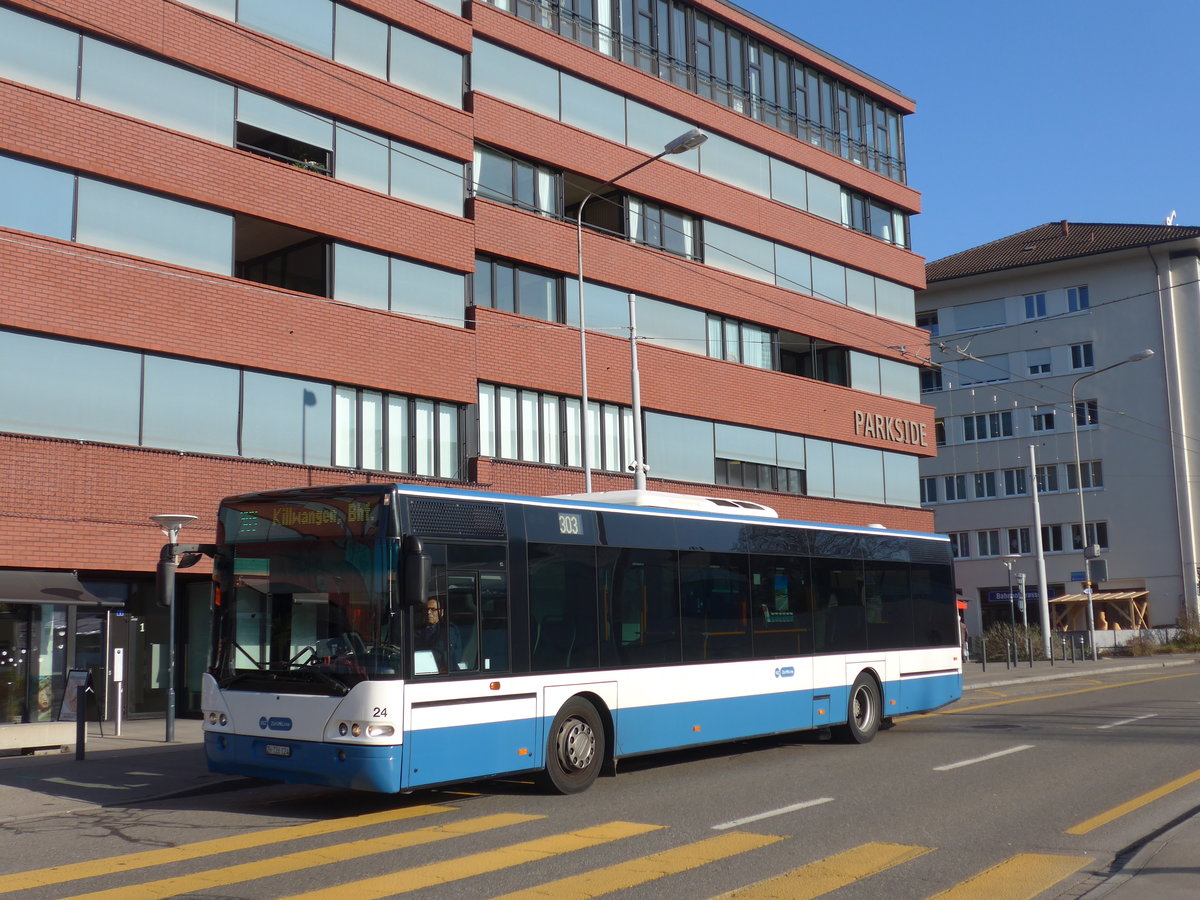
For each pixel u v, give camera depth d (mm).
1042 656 42406
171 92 21531
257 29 23078
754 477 34250
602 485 29344
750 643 14367
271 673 10555
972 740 15953
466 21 27203
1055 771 12570
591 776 11883
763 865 8000
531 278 28641
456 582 10750
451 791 11930
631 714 12484
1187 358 56344
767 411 34625
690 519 13852
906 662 17203
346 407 23844
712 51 35062
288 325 22750
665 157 32469
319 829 9805
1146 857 7840
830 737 16484
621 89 31344
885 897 7078
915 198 42031
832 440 37156
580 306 24984
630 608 12734
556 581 11859
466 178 27109
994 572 59406
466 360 26125
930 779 12141
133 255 20562
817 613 15664
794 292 36312
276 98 23234
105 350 20125
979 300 61219
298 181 23219
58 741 15406
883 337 39656
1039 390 59188
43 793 11945
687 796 11281
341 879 7719
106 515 19828
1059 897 7051
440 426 25719
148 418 20625
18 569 18844
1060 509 58031
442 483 25297
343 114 24297
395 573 10211
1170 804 10367
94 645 21281
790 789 11617
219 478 21453
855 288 38875
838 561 16266
